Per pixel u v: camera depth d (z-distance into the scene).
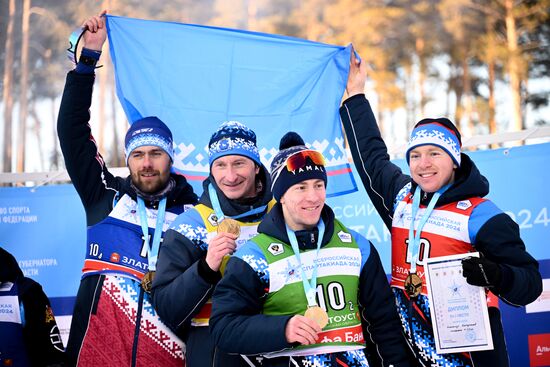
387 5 31.11
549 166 5.04
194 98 4.76
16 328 3.85
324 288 3.37
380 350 3.48
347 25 30.89
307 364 3.28
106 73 29.12
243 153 3.68
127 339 3.84
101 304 3.90
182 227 3.69
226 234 3.38
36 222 5.70
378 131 4.27
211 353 3.57
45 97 30.47
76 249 5.65
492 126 30.23
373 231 5.36
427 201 3.71
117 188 4.19
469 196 3.62
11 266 3.90
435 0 30.64
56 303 5.61
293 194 3.36
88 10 30.06
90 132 4.22
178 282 3.45
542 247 5.00
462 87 31.30
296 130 4.73
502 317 5.00
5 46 29.77
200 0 30.17
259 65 4.82
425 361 3.55
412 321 3.60
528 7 30.12
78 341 3.90
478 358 3.49
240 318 3.21
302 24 30.86
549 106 30.19
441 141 3.62
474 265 3.23
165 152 4.04
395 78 31.59
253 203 3.78
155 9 29.89
